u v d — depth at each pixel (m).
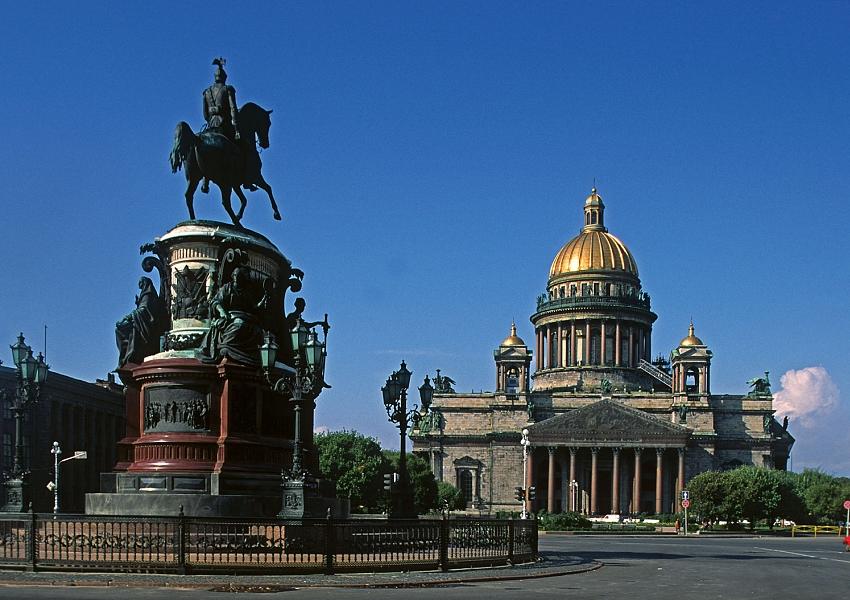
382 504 155.25
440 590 30.66
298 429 36.31
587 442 197.38
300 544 35.19
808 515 164.25
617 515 183.38
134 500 38.00
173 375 40.22
